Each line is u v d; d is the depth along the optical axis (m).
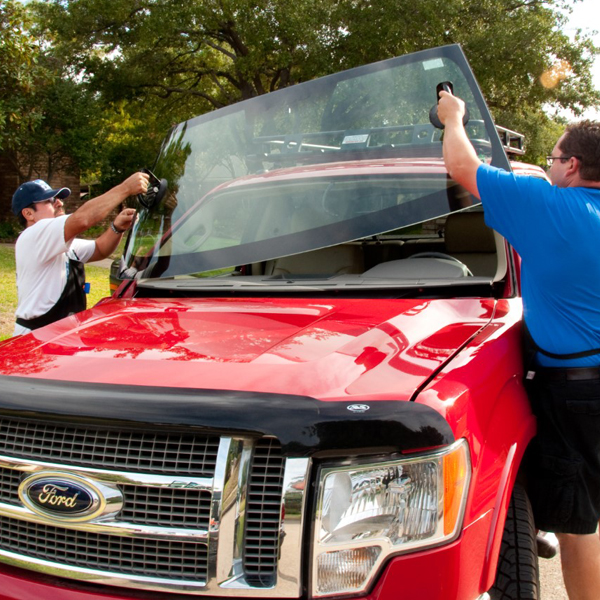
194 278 3.13
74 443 1.89
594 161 2.43
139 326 2.44
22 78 13.99
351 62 23.72
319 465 1.75
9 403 1.95
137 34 25.75
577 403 2.47
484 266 3.46
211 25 24.69
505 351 2.36
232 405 1.78
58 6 25.73
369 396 1.83
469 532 1.84
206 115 3.35
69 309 3.89
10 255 16.89
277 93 3.27
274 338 2.24
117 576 1.82
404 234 3.73
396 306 2.62
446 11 22.94
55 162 24.39
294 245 3.02
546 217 2.39
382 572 1.74
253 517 1.77
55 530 1.90
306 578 1.73
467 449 1.87
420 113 3.12
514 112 28.89
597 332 2.45
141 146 28.70
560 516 2.50
